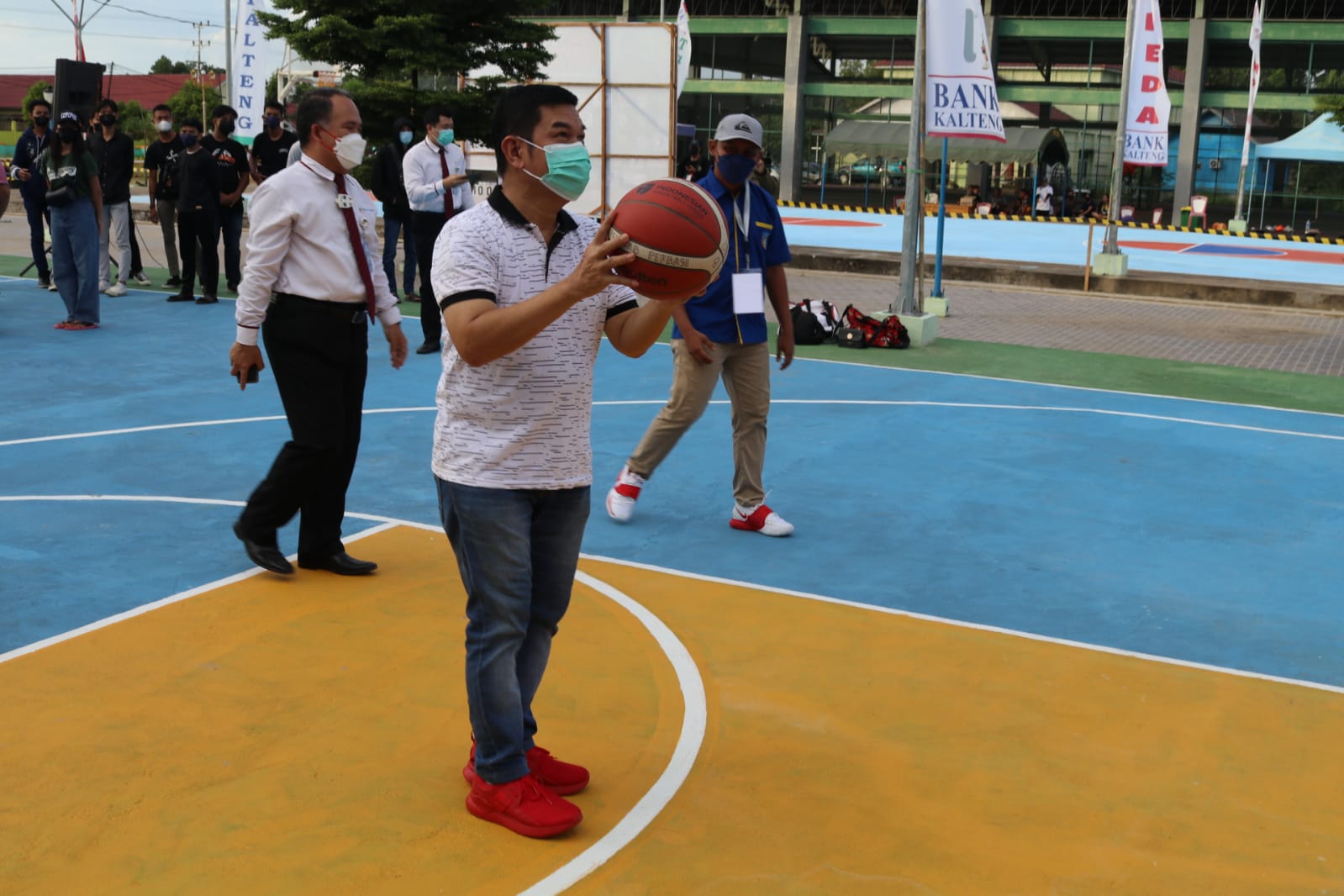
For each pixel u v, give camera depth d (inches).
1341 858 136.0
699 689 175.0
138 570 215.8
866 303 624.7
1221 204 1647.4
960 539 249.9
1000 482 293.1
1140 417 368.8
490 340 119.3
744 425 245.4
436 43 708.0
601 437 326.0
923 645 193.9
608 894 124.6
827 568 230.1
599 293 132.8
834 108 1772.9
